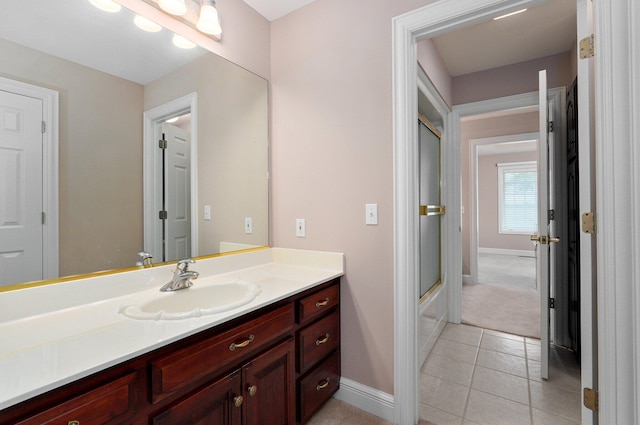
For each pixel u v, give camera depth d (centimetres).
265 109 202
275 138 203
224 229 176
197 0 160
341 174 174
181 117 155
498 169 740
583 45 125
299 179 191
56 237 112
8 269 102
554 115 250
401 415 155
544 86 192
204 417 101
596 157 114
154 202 143
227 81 177
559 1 192
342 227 174
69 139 117
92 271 121
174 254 151
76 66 119
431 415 165
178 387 93
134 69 137
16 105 104
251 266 186
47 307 108
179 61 153
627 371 104
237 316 110
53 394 70
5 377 69
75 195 118
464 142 456
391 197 157
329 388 165
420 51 204
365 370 167
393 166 156
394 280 156
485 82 283
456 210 296
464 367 215
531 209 714
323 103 181
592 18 121
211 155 170
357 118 168
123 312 108
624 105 103
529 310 331
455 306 297
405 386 154
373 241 164
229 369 111
